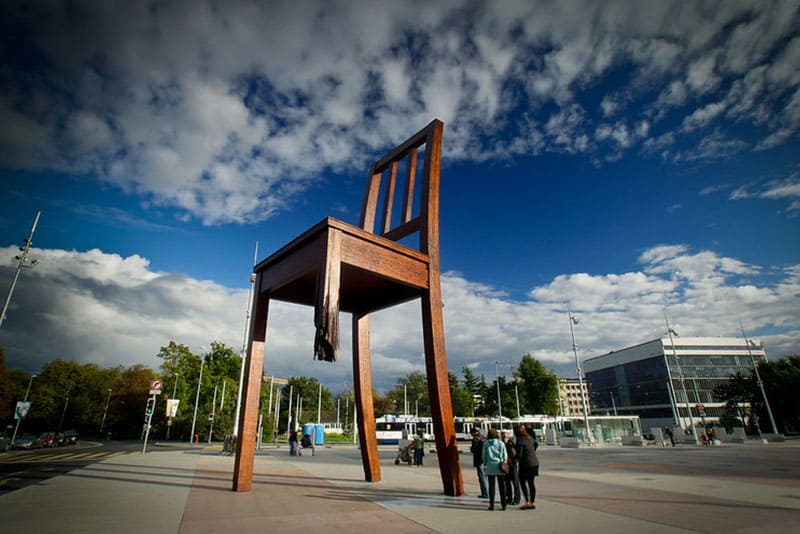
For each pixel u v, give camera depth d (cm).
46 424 6575
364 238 886
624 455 2422
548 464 1853
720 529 630
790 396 5150
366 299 1187
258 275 1078
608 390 9869
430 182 1053
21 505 816
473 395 8100
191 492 975
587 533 609
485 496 912
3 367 4828
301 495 941
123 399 6041
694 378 7869
